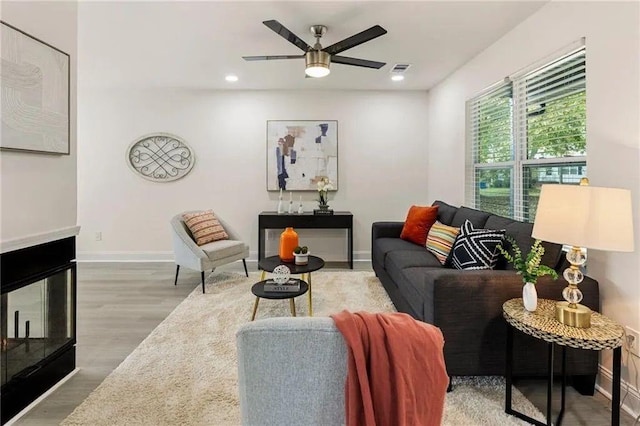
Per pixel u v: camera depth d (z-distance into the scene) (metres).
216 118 5.36
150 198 5.38
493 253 2.52
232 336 2.76
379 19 2.94
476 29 3.15
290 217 5.07
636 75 1.93
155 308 3.39
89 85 5.05
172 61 4.00
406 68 4.30
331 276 4.50
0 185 1.74
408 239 4.00
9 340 1.86
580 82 2.46
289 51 3.68
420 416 0.93
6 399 1.83
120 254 5.40
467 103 4.15
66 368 2.22
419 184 5.51
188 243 3.96
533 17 2.86
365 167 5.48
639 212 1.91
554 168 2.76
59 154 2.10
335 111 5.41
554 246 2.18
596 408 1.93
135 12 2.84
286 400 0.94
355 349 0.89
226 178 5.41
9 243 1.78
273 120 5.38
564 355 1.85
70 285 2.25
